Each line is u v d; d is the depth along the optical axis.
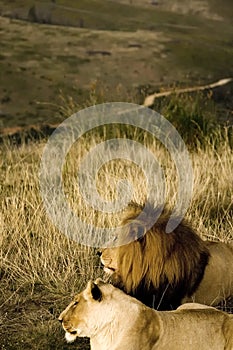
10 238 12.04
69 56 157.88
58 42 171.50
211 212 13.36
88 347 9.15
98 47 168.38
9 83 129.88
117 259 9.36
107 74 146.00
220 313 7.92
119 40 175.62
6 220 12.50
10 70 139.38
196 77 148.12
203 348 7.70
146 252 9.24
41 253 11.26
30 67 144.88
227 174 14.88
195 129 19.41
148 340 7.67
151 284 9.34
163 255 9.27
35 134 25.70
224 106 23.28
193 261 9.49
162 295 9.39
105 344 7.80
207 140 18.86
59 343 9.16
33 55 156.12
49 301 10.30
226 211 13.10
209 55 166.50
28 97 122.44
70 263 10.99
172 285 9.40
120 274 9.36
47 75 139.38
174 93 20.61
